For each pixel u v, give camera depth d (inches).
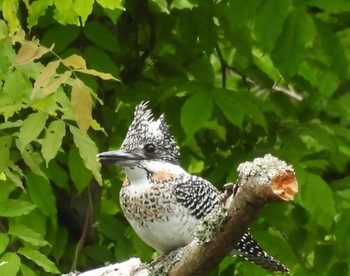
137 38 447.8
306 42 384.5
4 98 295.9
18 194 374.0
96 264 427.8
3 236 334.6
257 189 217.6
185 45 434.6
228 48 457.4
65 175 386.3
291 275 411.2
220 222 235.5
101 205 453.1
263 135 433.7
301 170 387.2
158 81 447.8
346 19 445.7
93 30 390.3
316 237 420.5
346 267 414.6
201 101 374.9
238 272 416.2
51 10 386.6
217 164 421.4
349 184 416.2
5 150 309.7
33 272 338.3
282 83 504.4
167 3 433.7
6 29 291.4
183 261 255.3
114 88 426.6
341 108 449.7
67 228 437.1
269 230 418.6
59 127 289.7
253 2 382.3
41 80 266.5
